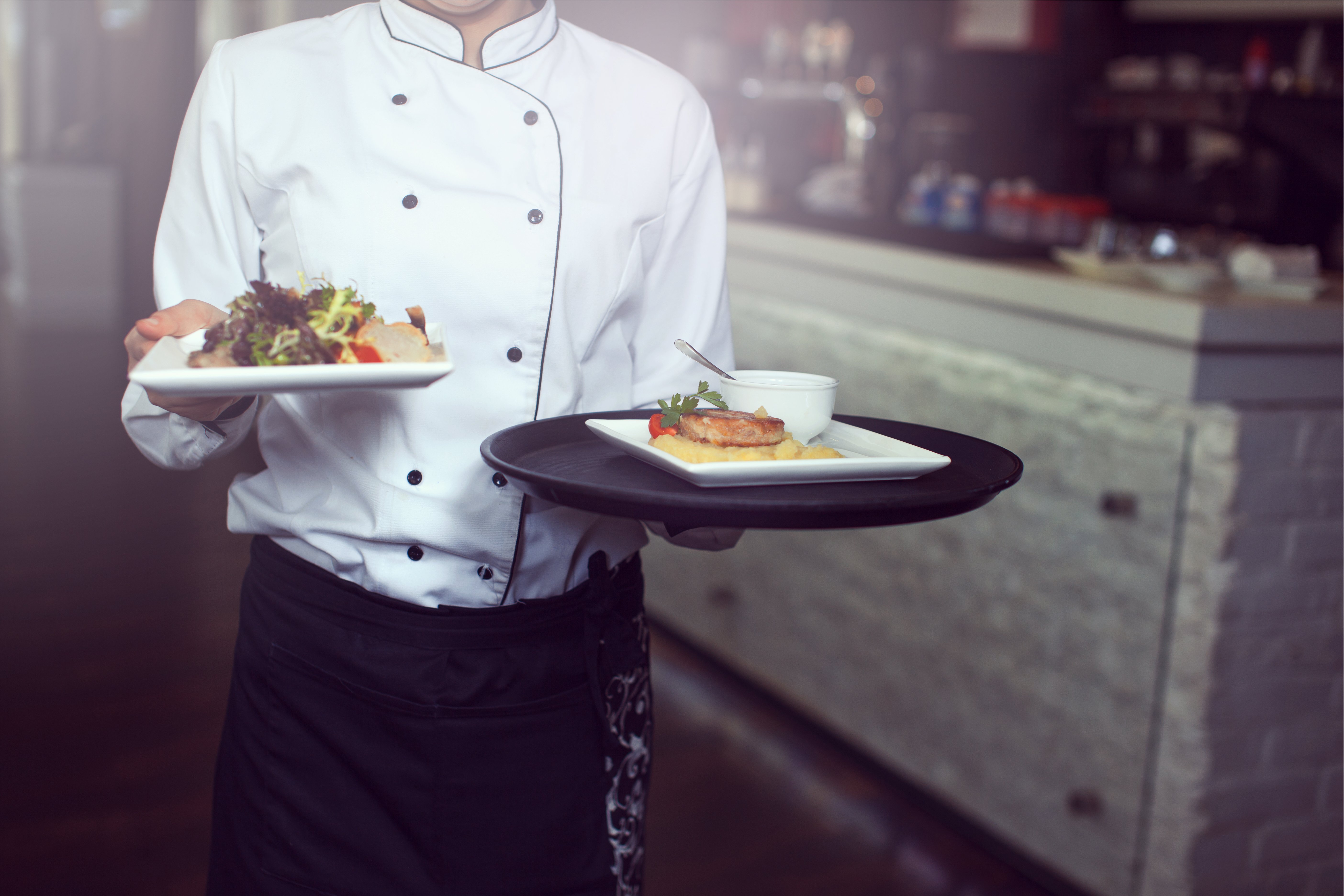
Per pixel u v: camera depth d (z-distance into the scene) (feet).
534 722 3.45
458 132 3.21
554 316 3.27
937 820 7.47
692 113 3.60
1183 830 5.90
